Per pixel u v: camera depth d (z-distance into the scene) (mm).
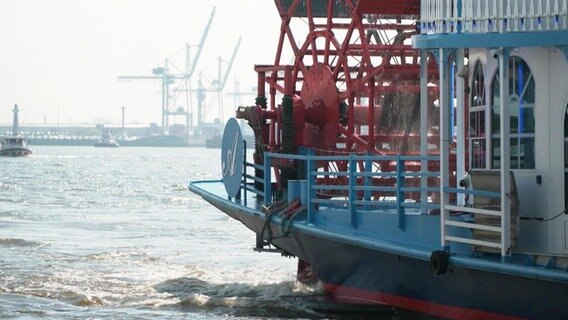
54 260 55000
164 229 77562
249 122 48656
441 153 30375
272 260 55969
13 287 44438
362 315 36125
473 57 31828
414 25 52625
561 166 29500
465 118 33219
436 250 30719
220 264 54062
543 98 29734
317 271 39688
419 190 33156
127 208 104688
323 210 37688
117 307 40281
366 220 35281
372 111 50531
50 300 41781
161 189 146625
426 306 33688
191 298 41000
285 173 44875
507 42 28797
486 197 29719
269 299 40688
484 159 31281
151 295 42625
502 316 30344
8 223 83188
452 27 30094
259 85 56625
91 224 82438
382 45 51844
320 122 53062
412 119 51906
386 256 33938
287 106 46719
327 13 54219
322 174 37531
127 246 64250
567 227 29328
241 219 44781
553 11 28516
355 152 50688
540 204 29844
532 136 30047
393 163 50312
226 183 47500
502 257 28781
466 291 31172
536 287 28562
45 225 81375
